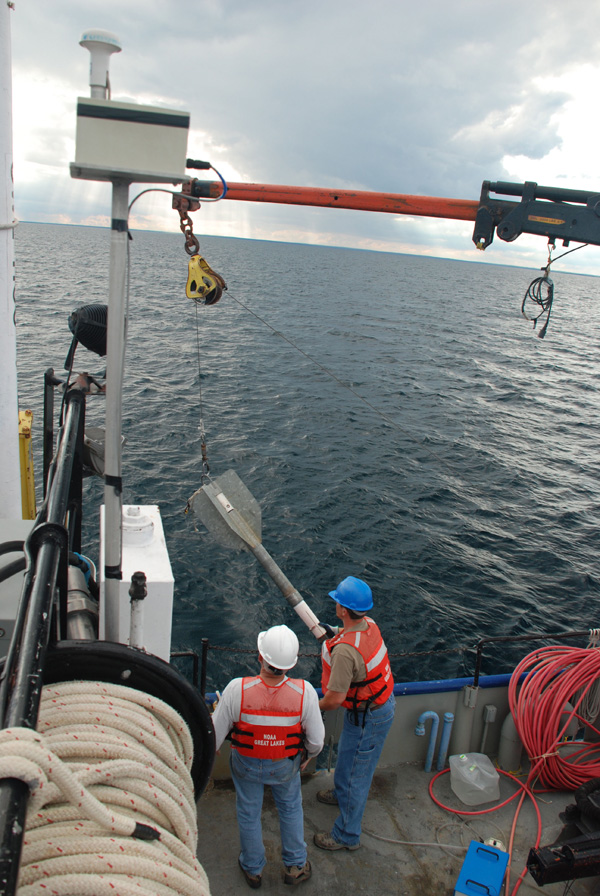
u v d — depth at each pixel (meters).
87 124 1.58
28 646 1.24
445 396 36.16
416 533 16.75
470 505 19.16
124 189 1.69
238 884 3.63
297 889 3.63
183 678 1.75
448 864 3.89
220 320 57.88
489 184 3.81
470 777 4.37
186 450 21.38
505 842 4.09
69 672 1.67
